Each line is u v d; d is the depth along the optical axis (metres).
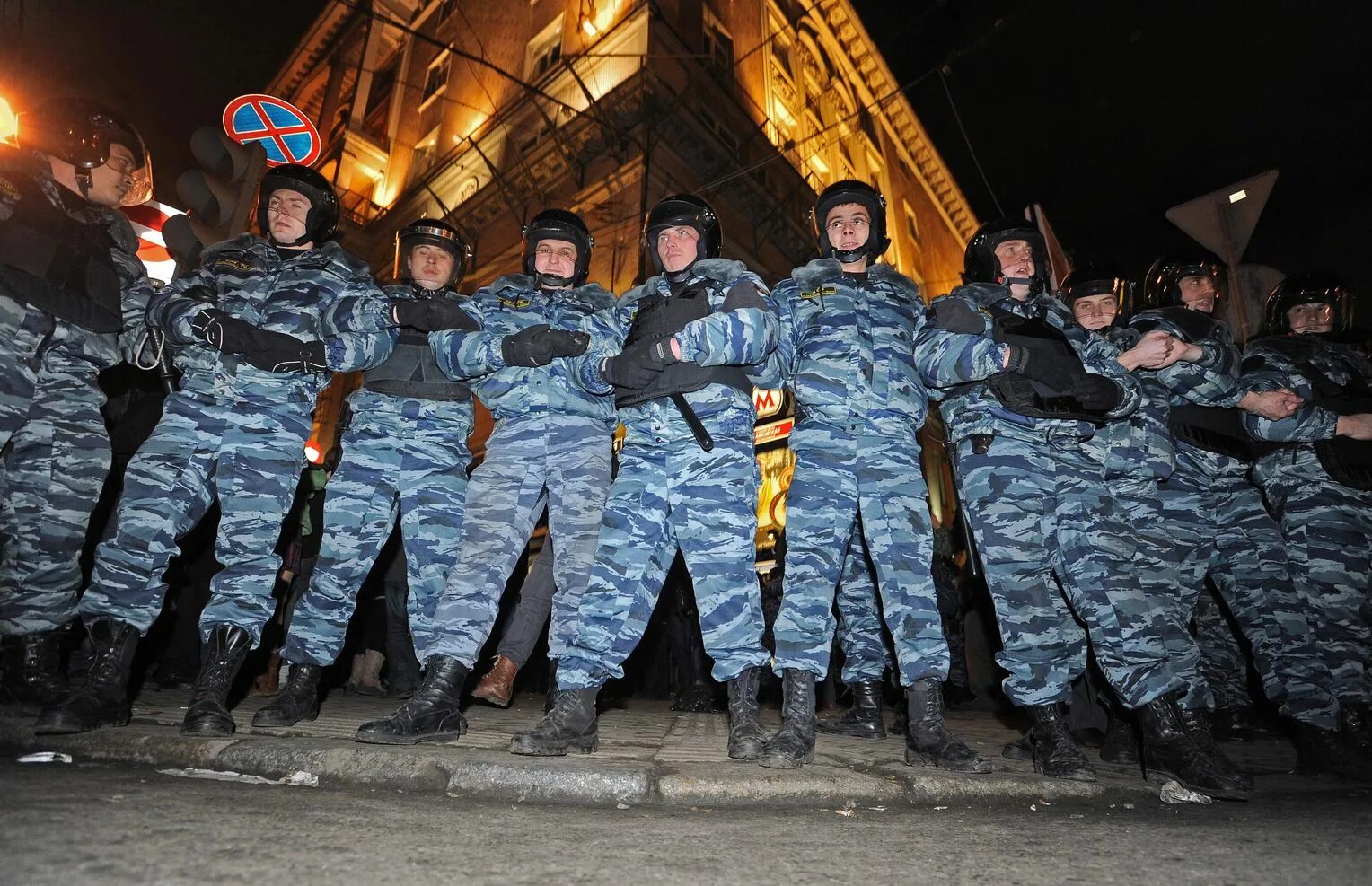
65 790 1.79
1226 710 4.74
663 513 2.87
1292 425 3.36
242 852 1.40
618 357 2.82
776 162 16.34
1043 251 3.40
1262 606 3.45
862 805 2.24
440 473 3.24
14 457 2.97
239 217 5.26
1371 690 3.12
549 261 3.40
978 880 1.45
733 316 2.79
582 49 15.20
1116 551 2.85
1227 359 3.35
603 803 2.11
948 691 7.67
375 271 18.42
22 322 2.94
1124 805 2.34
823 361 3.04
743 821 1.94
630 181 13.46
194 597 5.12
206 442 3.03
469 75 18.62
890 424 2.99
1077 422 2.92
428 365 3.31
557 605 2.96
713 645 2.72
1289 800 2.51
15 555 2.92
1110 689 3.34
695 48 14.94
